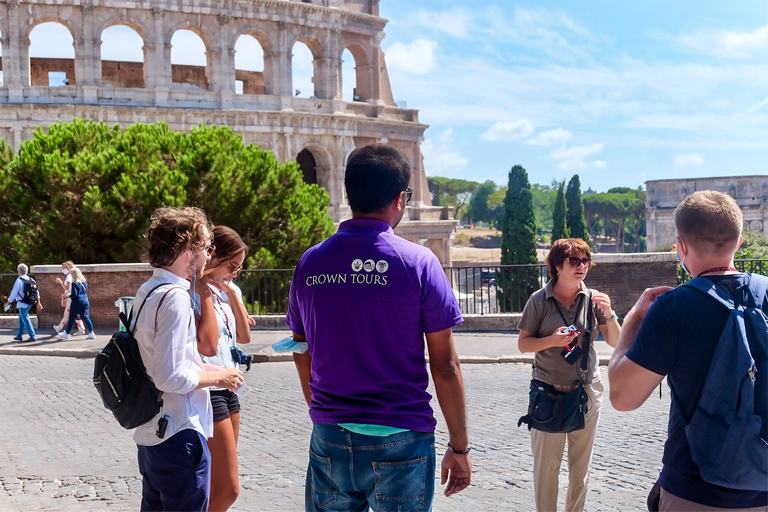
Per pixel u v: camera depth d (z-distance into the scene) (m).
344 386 4.60
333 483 4.70
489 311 24.05
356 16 66.94
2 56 54.31
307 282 4.75
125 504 8.90
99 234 33.03
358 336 4.55
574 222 88.56
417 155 72.00
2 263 33.50
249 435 12.01
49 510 8.70
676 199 87.56
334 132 64.75
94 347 22.77
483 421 12.66
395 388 4.59
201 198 34.25
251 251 35.16
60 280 24.81
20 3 54.09
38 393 16.20
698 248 4.27
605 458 10.34
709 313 4.09
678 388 4.17
